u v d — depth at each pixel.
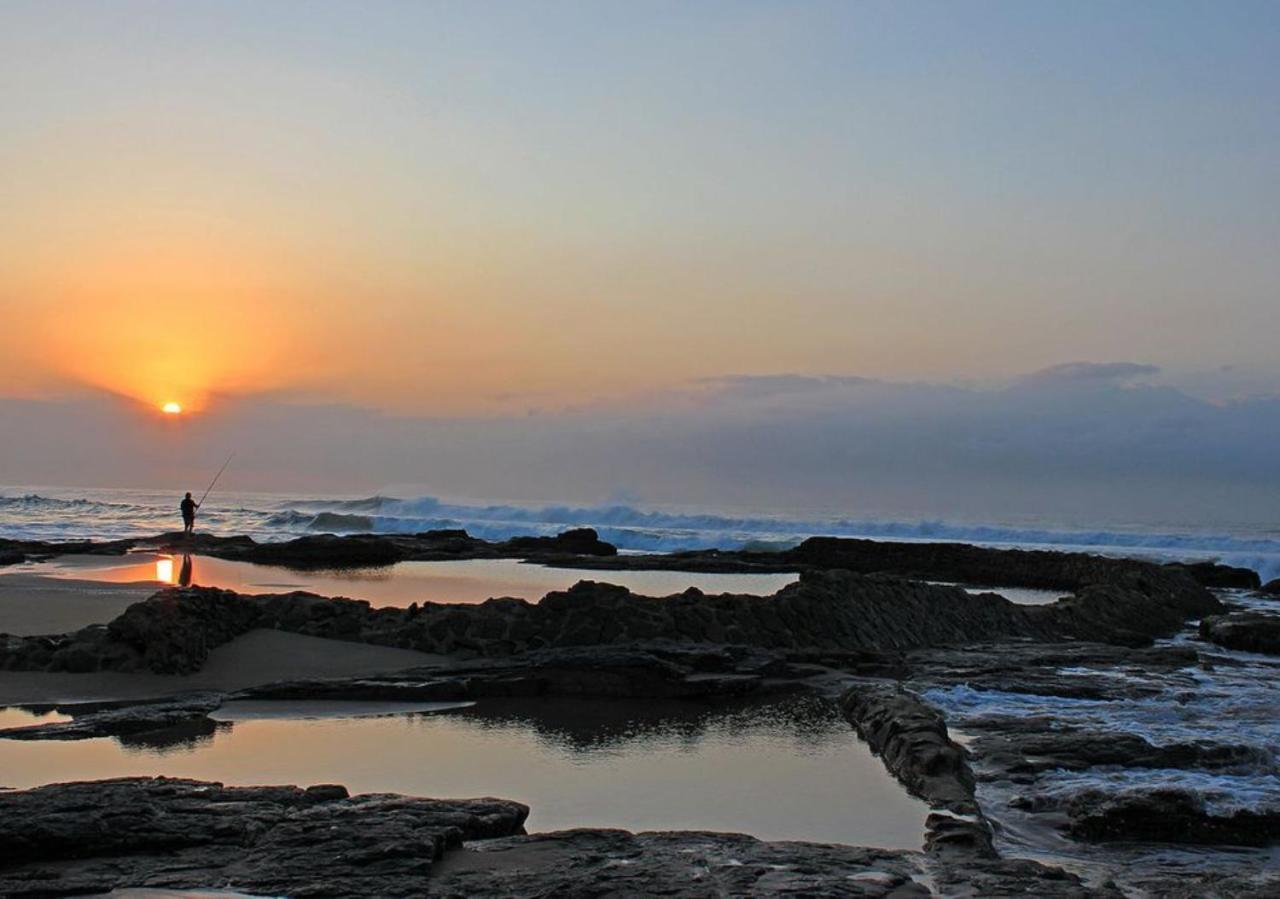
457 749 13.64
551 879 8.23
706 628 20.53
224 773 12.23
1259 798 11.19
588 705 16.56
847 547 44.56
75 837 8.77
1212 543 59.62
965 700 16.91
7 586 25.98
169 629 17.59
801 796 11.76
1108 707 16.34
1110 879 9.27
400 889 8.01
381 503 84.81
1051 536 61.91
